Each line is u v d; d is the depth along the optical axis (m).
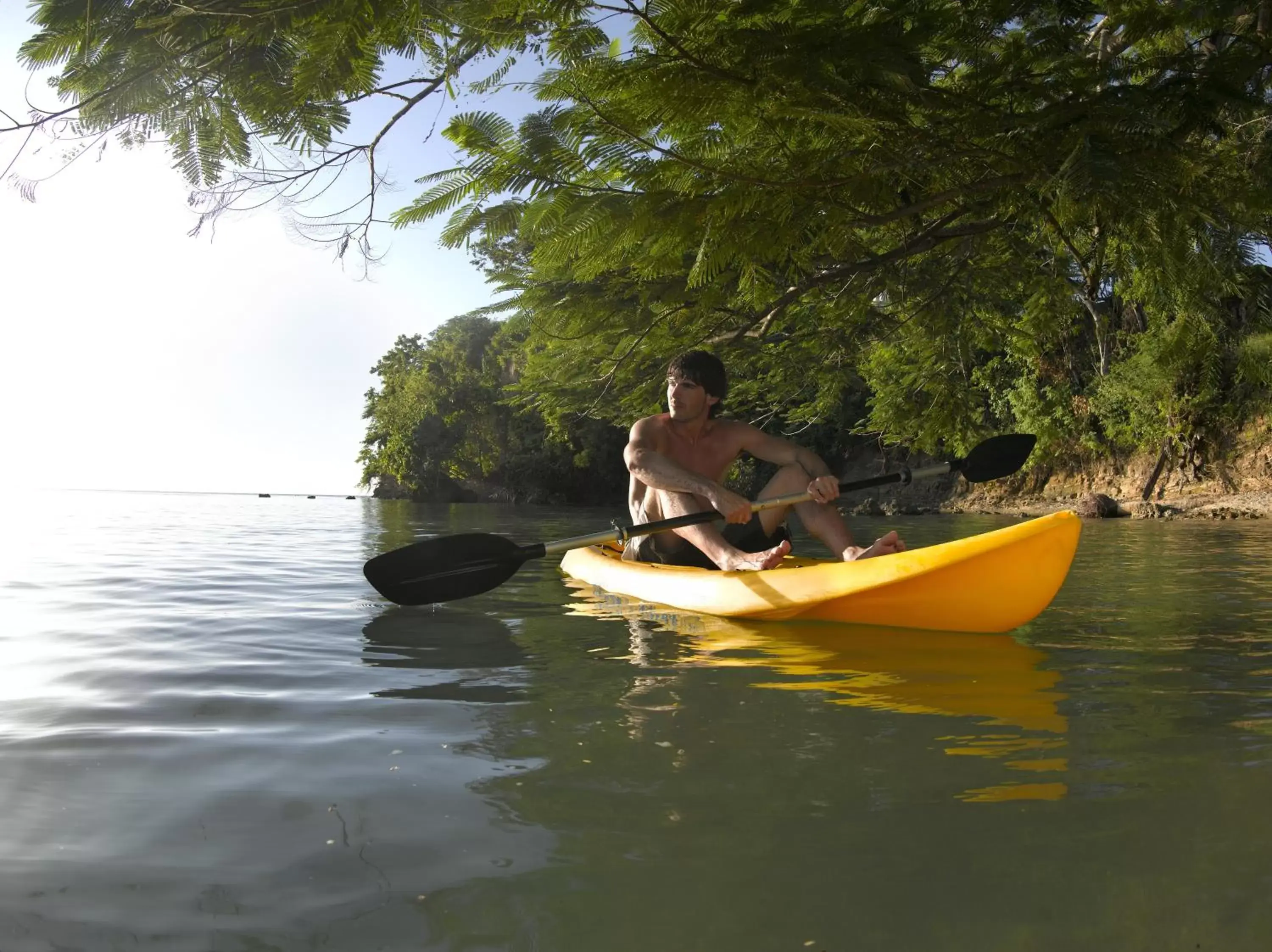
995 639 3.10
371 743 1.89
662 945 1.09
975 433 6.88
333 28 2.24
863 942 1.09
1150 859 1.31
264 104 2.45
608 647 2.98
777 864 1.30
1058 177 2.69
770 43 2.35
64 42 2.20
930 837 1.39
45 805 1.54
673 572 3.95
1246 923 1.13
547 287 4.46
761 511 3.94
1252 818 1.46
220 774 1.70
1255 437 17.62
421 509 19.72
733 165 2.82
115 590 4.50
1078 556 6.70
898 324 6.10
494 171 2.62
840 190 3.24
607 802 1.55
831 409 7.90
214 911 1.18
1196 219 2.99
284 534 9.19
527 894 1.22
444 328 31.83
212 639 3.14
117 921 1.15
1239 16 3.00
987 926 1.13
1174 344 3.87
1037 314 6.12
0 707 2.20
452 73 2.62
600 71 2.41
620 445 27.17
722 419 4.16
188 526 10.39
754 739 1.91
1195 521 14.18
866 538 9.59
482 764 1.75
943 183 3.66
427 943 1.10
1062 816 1.48
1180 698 2.25
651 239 3.11
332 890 1.23
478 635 3.24
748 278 4.16
